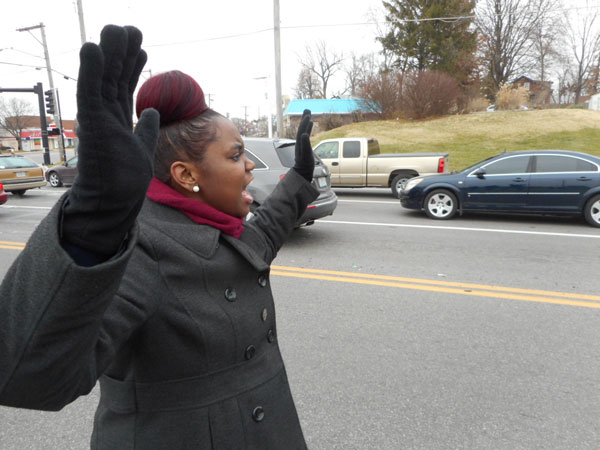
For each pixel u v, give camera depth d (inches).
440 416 95.5
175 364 32.4
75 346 21.3
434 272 198.4
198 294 32.6
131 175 20.1
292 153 259.8
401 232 284.0
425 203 334.0
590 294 167.2
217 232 34.7
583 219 323.0
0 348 21.0
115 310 27.2
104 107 19.7
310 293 171.5
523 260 216.5
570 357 119.2
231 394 34.9
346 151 466.9
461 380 108.7
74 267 19.5
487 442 87.7
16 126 2950.3
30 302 20.4
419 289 174.9
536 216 339.6
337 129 965.8
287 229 50.3
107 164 19.4
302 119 52.4
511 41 1398.9
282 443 38.6
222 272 34.0
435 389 105.0
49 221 20.8
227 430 34.5
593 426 91.7
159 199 34.1
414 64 1280.8
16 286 21.1
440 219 330.0
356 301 162.4
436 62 1235.9
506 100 1141.1
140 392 33.2
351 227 301.0
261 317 37.4
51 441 90.9
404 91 974.4
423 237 269.4
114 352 26.8
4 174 475.5
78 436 92.4
